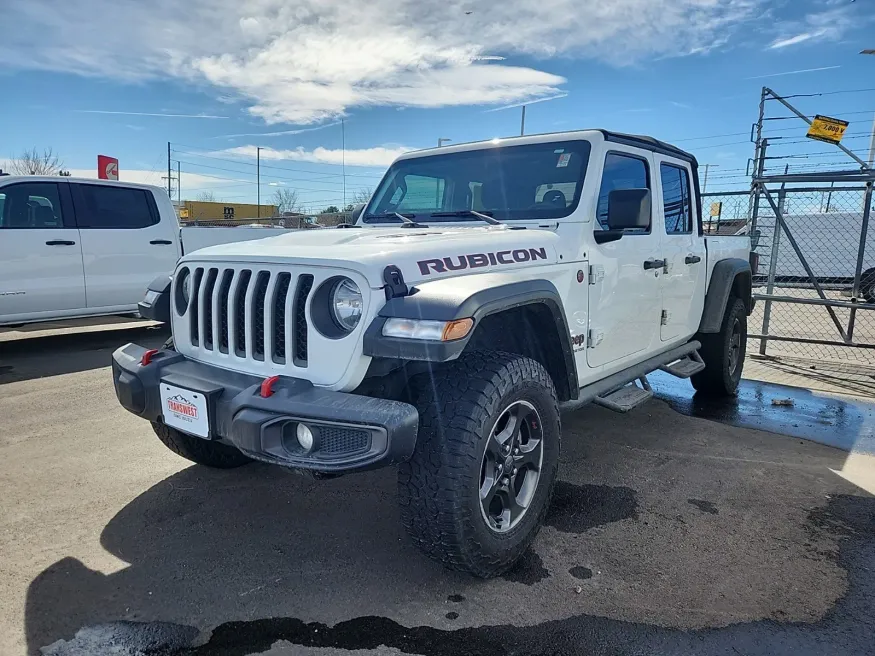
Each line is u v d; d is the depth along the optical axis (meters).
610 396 3.61
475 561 2.46
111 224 7.61
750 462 4.02
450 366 2.51
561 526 3.12
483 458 2.40
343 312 2.35
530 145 3.69
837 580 2.65
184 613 2.39
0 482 3.54
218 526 3.07
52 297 7.12
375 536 3.00
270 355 2.49
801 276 16.53
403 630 2.31
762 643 2.24
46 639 2.23
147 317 3.19
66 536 2.95
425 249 2.54
